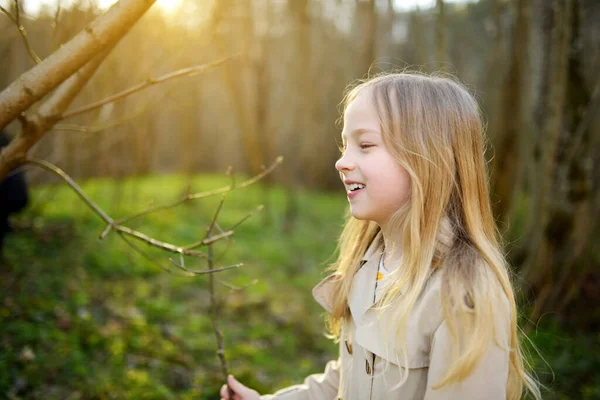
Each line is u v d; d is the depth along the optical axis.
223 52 6.70
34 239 4.80
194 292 4.46
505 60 4.61
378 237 1.37
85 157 6.23
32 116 1.44
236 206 9.21
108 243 5.15
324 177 12.46
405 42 7.95
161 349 3.23
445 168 1.19
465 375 1.02
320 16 10.29
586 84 3.92
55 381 2.65
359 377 1.24
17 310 3.25
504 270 1.14
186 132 8.69
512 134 4.57
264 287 4.94
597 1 4.69
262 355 3.47
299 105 10.51
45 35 4.94
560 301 4.12
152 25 5.00
